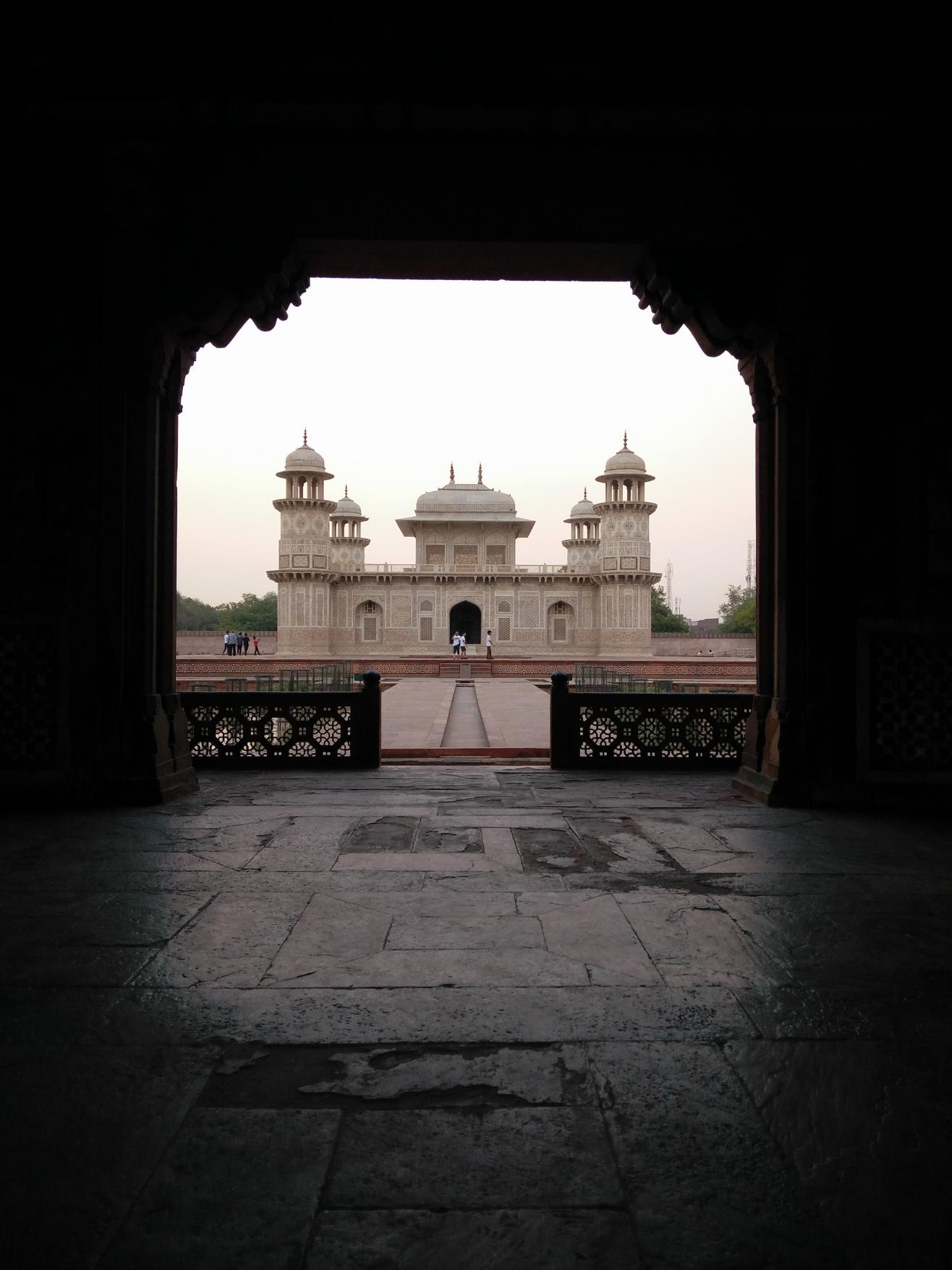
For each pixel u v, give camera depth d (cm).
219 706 569
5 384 440
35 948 231
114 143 430
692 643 4181
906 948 235
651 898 279
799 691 451
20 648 439
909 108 416
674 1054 174
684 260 449
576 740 570
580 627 3938
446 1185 131
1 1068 167
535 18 392
